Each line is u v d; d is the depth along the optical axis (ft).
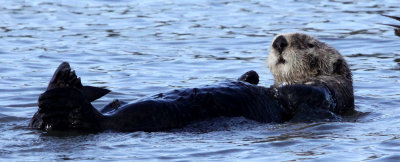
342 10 188.24
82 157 61.11
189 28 165.58
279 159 60.85
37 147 64.39
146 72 120.57
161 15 184.65
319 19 174.29
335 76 92.02
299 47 91.20
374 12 183.21
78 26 168.96
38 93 103.50
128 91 105.70
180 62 129.18
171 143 66.74
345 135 70.85
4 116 85.92
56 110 67.46
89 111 68.95
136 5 202.59
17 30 162.09
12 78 114.21
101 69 123.24
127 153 62.64
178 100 74.64
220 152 63.31
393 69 121.60
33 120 74.64
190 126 73.20
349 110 91.76
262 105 81.51
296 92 84.53
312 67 91.76
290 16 179.63
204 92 77.05
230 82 82.12
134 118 71.00
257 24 169.37
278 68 92.43
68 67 69.05
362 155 61.93
